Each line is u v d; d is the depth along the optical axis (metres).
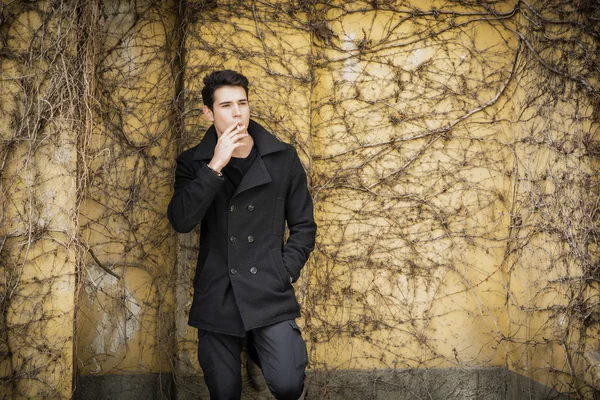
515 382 3.74
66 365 3.12
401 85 3.80
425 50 3.81
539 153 3.56
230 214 2.89
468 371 3.82
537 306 3.54
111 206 3.58
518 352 3.72
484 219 3.84
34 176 3.10
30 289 3.10
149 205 3.62
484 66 3.83
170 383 3.61
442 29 3.81
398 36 3.80
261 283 2.84
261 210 2.92
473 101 3.83
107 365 3.58
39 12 3.12
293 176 3.03
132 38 3.61
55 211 3.12
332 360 3.77
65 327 3.12
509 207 3.84
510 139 3.84
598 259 3.09
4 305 3.07
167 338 3.62
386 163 3.80
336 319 3.78
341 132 3.78
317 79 3.76
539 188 3.55
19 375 3.08
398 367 3.80
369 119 3.79
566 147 3.33
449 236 3.83
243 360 3.54
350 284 3.79
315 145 3.76
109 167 3.58
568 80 3.33
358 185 3.79
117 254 3.59
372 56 3.79
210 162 2.79
